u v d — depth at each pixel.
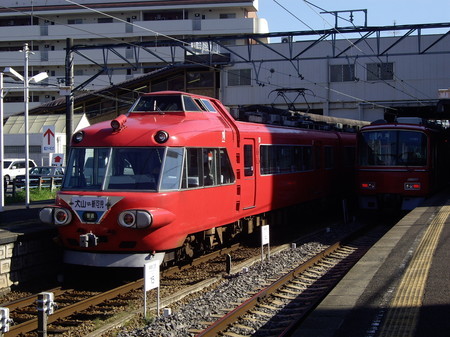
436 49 35.69
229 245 15.00
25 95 17.20
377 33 21.77
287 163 16.59
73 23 57.31
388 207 18.80
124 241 10.20
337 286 8.09
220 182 12.34
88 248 10.43
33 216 13.95
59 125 40.06
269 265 11.92
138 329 7.82
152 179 10.33
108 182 10.53
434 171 18.95
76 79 55.03
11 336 7.56
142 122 11.31
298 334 6.14
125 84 41.66
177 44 22.28
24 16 57.59
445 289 7.66
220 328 7.56
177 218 10.57
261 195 14.62
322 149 19.69
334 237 16.22
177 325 7.88
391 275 8.59
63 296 9.94
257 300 9.00
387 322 6.42
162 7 54.88
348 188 22.78
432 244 10.75
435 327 6.19
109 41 56.16
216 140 12.20
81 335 7.74
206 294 9.66
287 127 17.12
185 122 11.45
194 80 40.09
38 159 39.41
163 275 11.31
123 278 11.33
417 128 18.41
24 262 10.59
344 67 37.12
